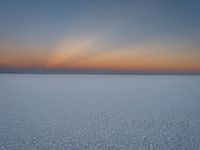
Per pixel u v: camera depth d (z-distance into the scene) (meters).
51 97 11.22
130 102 9.48
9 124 5.28
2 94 12.64
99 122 5.59
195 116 6.41
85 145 3.84
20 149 3.60
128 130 4.86
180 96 11.95
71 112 6.99
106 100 10.15
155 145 3.83
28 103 8.95
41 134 4.46
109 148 3.68
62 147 3.71
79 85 24.00
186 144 3.88
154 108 7.88
